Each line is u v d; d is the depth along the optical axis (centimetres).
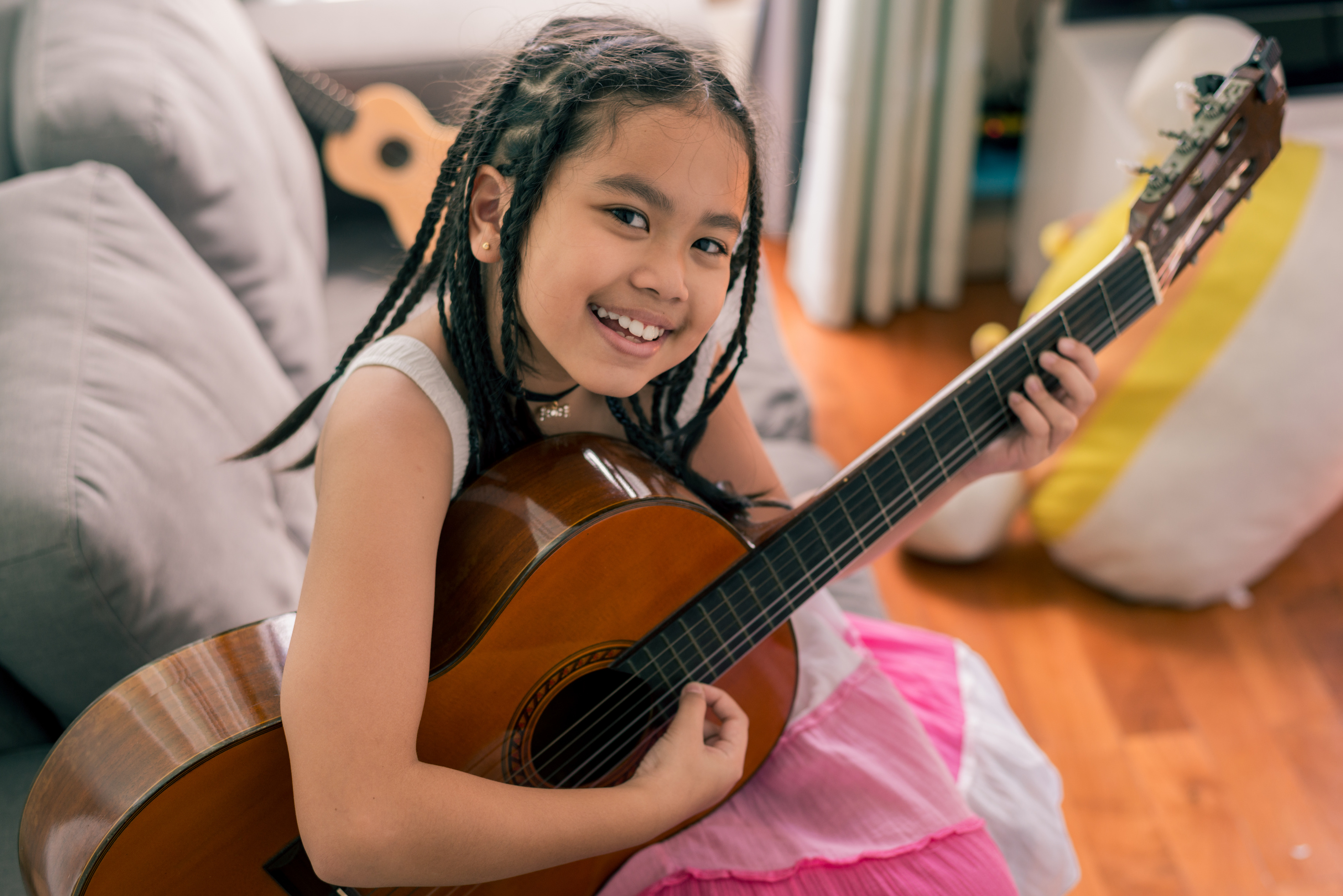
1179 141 97
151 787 75
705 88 76
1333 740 178
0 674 97
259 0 207
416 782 72
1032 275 271
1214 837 164
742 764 91
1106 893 157
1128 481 186
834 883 92
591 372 79
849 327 271
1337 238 168
